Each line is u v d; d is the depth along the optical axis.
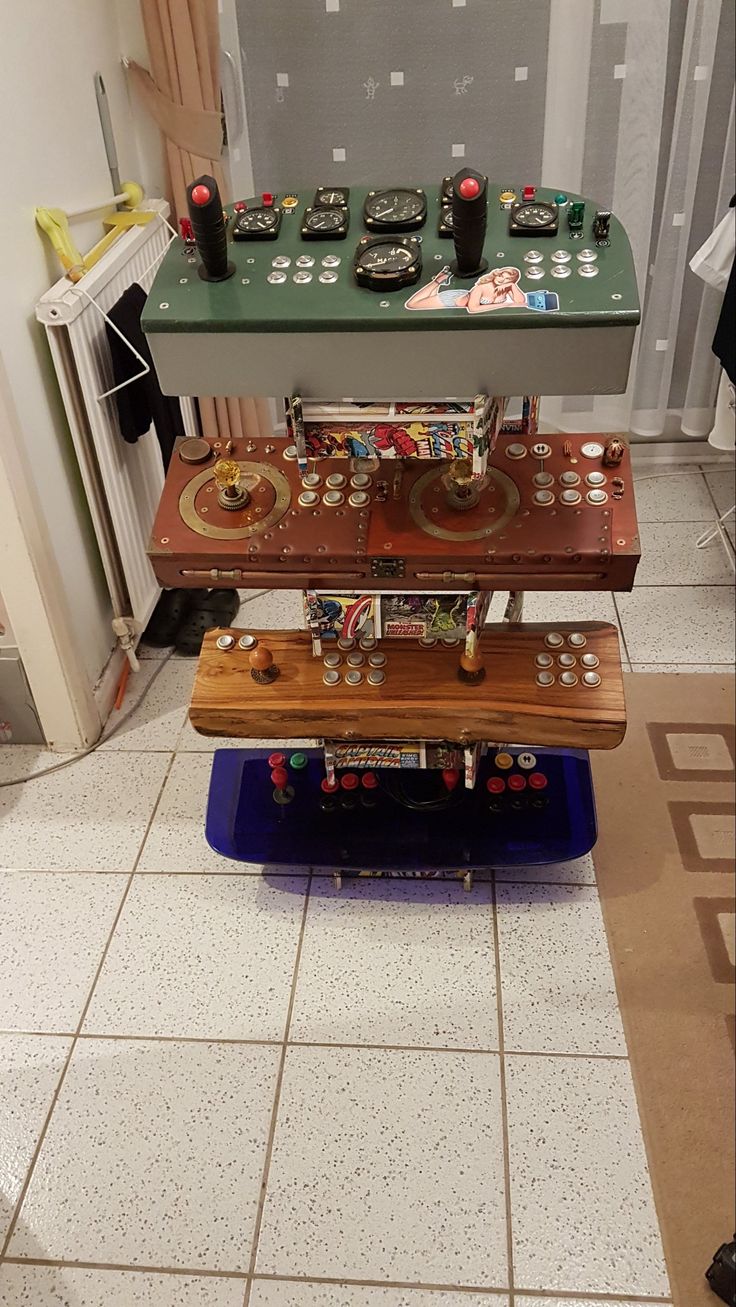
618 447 1.77
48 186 2.27
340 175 3.09
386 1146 1.81
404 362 1.38
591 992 2.04
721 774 2.47
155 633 2.97
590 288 1.34
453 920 2.18
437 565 1.65
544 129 2.95
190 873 2.31
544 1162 1.79
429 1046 1.96
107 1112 1.88
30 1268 1.68
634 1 2.61
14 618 2.34
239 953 2.14
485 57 2.82
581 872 2.26
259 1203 1.75
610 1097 1.87
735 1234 1.64
